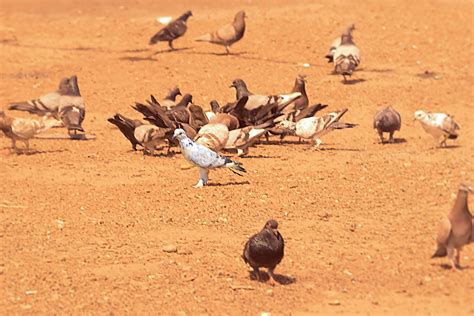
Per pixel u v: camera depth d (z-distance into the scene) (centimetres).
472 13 3475
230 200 1540
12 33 3319
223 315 1080
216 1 3747
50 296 1139
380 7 3528
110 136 2152
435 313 1077
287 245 1320
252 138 1798
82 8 3747
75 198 1582
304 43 3106
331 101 2447
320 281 1186
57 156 1931
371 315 1077
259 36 3181
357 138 2078
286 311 1090
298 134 1931
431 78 2691
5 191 1638
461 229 1166
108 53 3019
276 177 1686
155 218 1455
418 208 1478
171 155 1928
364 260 1259
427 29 3253
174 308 1101
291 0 3678
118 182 1689
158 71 2766
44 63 2898
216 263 1255
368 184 1628
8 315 1082
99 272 1224
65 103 2150
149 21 3503
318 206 1505
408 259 1252
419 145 1977
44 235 1381
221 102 2447
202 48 3069
